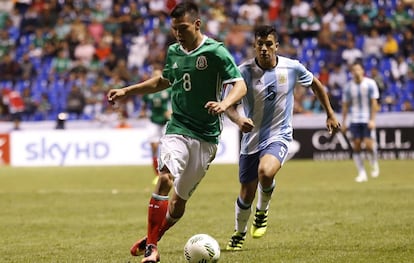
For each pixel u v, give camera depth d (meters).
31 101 87.69
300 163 73.19
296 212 37.91
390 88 87.12
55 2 103.25
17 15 103.69
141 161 76.81
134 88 25.05
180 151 23.45
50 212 40.06
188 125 23.72
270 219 35.38
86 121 80.88
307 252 25.73
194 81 23.38
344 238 28.95
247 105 26.77
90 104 86.50
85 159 76.81
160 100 58.88
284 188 50.56
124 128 78.19
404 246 26.44
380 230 30.80
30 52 96.88
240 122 24.06
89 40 95.56
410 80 87.31
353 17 95.00
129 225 34.69
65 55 94.31
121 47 94.44
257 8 99.00
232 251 26.62
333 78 86.44
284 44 91.62
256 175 26.73
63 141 77.12
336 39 91.44
